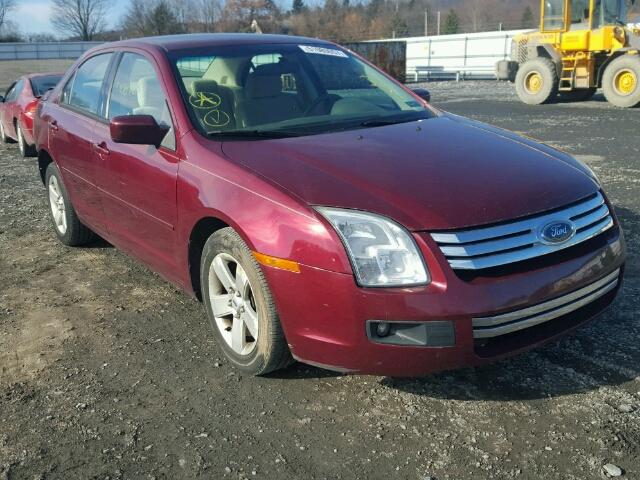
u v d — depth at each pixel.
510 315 2.74
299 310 2.89
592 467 2.59
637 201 6.44
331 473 2.63
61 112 5.26
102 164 4.40
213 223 3.44
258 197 3.04
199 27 59.78
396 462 2.68
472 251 2.73
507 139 3.73
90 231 5.51
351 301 2.74
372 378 3.32
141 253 4.23
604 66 16.62
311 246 2.81
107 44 5.06
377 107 4.18
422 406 3.07
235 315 3.35
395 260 2.71
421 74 32.94
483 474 2.59
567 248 2.97
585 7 16.31
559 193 3.06
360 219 2.77
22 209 7.18
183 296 4.50
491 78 30.55
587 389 3.14
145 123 3.65
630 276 4.51
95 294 4.59
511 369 3.35
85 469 2.71
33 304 4.45
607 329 3.73
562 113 14.97
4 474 2.70
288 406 3.11
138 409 3.13
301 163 3.19
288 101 4.04
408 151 3.35
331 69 4.46
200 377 3.40
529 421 2.91
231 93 3.95
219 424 2.99
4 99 11.59
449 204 2.82
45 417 3.09
